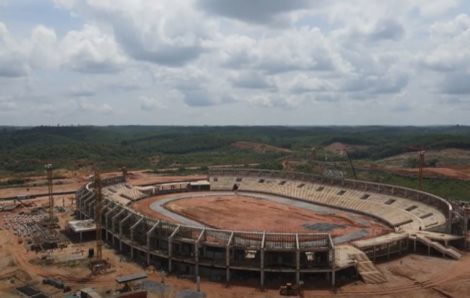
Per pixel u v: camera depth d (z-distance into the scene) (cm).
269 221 16100
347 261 10681
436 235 12638
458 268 10975
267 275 10488
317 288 9888
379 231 14450
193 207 18688
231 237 10712
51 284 10050
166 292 9650
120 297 8719
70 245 13300
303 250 10181
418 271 10800
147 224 12144
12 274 10744
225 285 10119
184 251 11344
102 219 14200
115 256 12238
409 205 16138
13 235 14438
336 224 15562
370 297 9388
